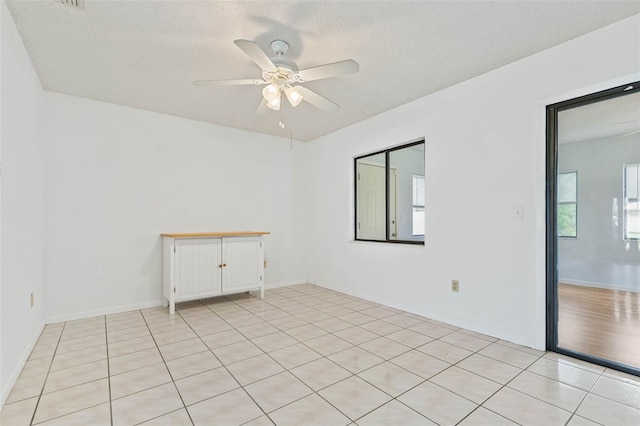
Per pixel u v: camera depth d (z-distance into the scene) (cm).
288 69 213
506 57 246
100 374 203
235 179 429
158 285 367
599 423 153
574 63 221
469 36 219
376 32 214
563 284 238
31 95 251
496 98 265
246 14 194
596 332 228
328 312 339
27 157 238
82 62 252
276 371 207
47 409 166
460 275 290
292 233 488
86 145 325
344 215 429
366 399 174
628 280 215
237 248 382
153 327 293
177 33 214
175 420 157
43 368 211
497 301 263
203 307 360
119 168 344
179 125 384
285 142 481
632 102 210
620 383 190
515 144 252
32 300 250
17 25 203
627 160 212
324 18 199
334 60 251
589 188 228
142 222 358
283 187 478
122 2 183
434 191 313
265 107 277
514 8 190
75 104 319
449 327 289
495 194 265
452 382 192
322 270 468
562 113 239
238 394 180
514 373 203
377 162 452
